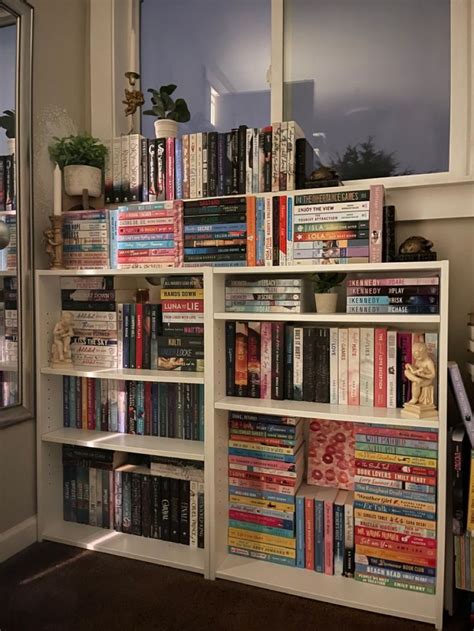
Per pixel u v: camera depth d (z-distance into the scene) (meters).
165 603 1.42
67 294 1.85
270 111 1.87
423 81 1.67
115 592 1.47
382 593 1.43
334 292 1.61
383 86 1.72
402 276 1.61
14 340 1.70
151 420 1.77
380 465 1.45
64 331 1.81
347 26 1.76
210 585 1.51
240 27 1.94
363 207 1.45
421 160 1.67
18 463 1.72
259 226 1.56
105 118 2.03
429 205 1.59
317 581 1.50
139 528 1.78
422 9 1.67
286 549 1.59
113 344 1.79
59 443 1.88
